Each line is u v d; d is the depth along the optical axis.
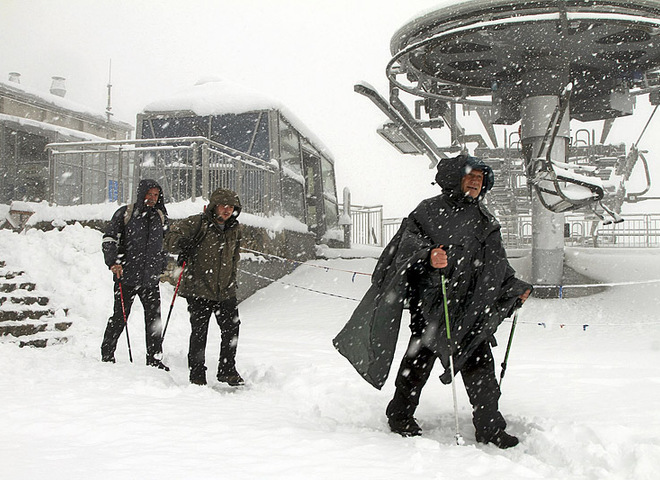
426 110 13.40
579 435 3.44
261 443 3.13
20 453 2.79
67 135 20.86
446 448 3.29
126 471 2.55
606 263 13.53
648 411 4.02
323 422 3.91
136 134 14.92
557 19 9.05
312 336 9.07
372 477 2.64
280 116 14.83
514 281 3.85
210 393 4.74
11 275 8.74
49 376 4.97
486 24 9.25
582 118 13.80
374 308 3.74
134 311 8.96
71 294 8.91
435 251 3.46
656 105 13.46
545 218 12.29
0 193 18.78
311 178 18.05
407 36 10.16
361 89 10.79
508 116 12.64
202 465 2.67
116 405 3.90
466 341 3.69
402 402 3.76
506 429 3.83
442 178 3.77
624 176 15.76
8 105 20.41
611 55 11.45
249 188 13.40
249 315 11.31
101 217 11.31
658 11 9.09
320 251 16.61
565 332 9.71
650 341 8.75
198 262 5.32
